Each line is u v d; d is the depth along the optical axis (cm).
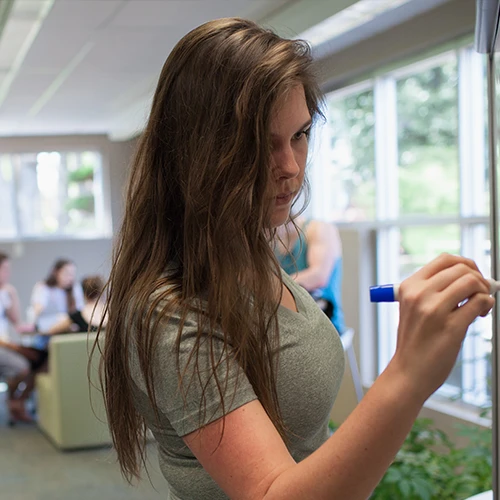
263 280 79
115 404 88
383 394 63
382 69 459
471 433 306
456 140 430
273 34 83
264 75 77
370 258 494
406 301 64
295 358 85
